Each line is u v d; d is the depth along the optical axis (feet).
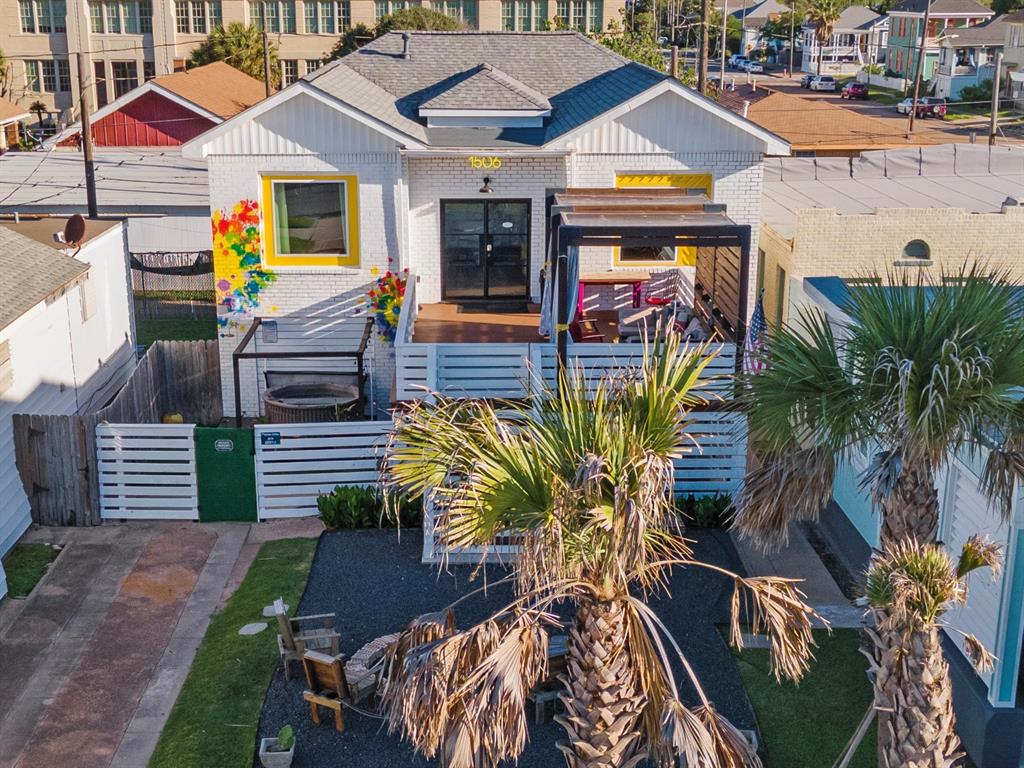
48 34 294.05
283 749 44.86
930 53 346.74
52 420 66.74
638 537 31.04
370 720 48.11
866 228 83.35
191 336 111.14
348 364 84.84
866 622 55.77
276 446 68.08
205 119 179.52
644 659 33.47
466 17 300.61
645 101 79.61
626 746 33.71
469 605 57.16
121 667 53.78
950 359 35.01
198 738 47.32
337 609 57.00
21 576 61.72
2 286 68.44
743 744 32.55
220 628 56.54
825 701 49.52
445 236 84.89
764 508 40.14
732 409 40.91
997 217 83.92
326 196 82.23
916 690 34.81
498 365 68.69
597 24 300.40
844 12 431.43
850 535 62.54
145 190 126.82
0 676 52.90
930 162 112.68
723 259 71.20
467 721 31.22
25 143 248.32
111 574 62.49
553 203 72.59
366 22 300.20
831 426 37.27
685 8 460.14
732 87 214.28
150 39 295.48
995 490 38.45
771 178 111.14
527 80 92.73
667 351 34.47
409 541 64.44
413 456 36.09
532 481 32.68
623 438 32.68
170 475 68.28
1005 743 45.14
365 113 79.51
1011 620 43.91
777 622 33.88
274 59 276.82
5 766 46.70
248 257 82.89
